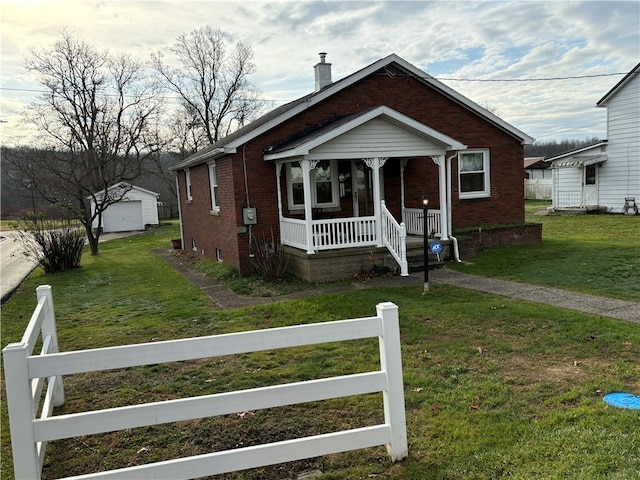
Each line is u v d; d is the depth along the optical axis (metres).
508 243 14.18
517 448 3.48
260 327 7.37
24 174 24.36
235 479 3.41
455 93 14.12
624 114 21.98
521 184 15.29
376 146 11.08
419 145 11.46
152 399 5.00
